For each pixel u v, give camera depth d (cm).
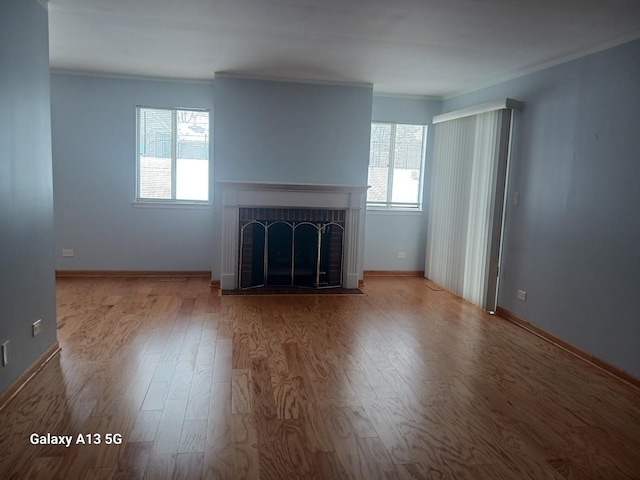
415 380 312
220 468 210
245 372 314
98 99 556
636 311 316
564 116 390
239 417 255
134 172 573
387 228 639
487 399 289
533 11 296
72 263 577
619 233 331
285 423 251
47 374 299
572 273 377
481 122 498
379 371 325
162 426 243
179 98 568
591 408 282
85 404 263
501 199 469
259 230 543
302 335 393
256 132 532
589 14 296
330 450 228
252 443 231
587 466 223
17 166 270
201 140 587
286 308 473
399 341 388
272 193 530
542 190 415
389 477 209
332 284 566
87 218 573
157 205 583
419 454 227
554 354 371
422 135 634
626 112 328
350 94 543
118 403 265
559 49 372
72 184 566
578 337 369
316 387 296
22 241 278
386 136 625
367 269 639
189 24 348
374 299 523
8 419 245
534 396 295
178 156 585
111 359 327
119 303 468
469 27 333
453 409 274
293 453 224
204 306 468
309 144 543
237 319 429
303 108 537
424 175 635
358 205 552
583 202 366
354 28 346
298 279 561
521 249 444
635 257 317
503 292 472
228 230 527
